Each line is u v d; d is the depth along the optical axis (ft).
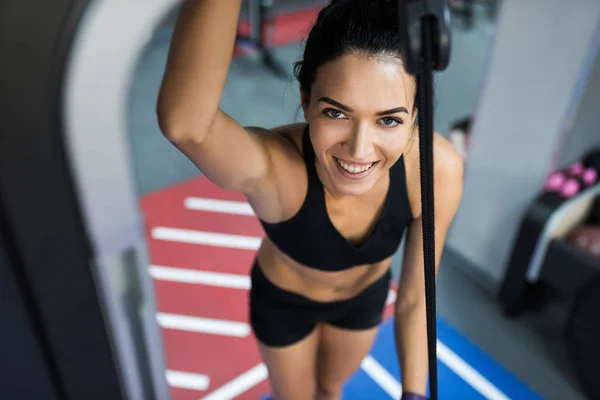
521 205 9.53
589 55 7.80
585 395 8.84
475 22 23.02
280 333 4.67
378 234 3.69
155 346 4.16
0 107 2.48
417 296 3.89
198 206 12.49
